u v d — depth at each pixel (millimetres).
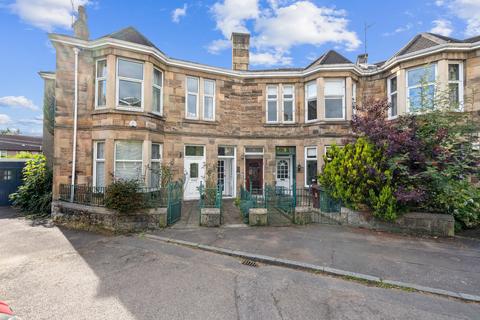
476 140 7812
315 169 11898
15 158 12789
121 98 9461
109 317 3160
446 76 9656
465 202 7051
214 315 3213
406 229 7035
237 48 13328
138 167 9688
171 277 4285
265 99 12742
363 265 4793
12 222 8195
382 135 7441
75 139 9141
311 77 12039
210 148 12086
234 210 9812
